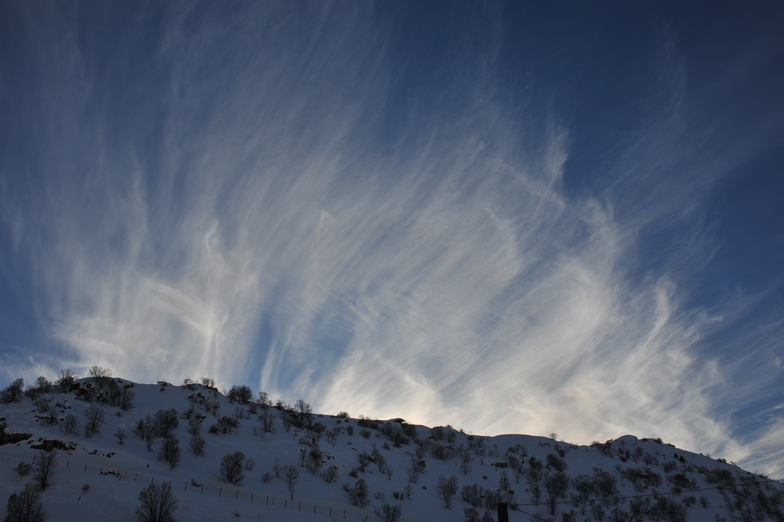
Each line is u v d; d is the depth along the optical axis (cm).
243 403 13900
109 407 10262
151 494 5122
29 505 4566
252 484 7488
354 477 9050
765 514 9462
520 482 11069
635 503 9650
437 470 11338
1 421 7594
